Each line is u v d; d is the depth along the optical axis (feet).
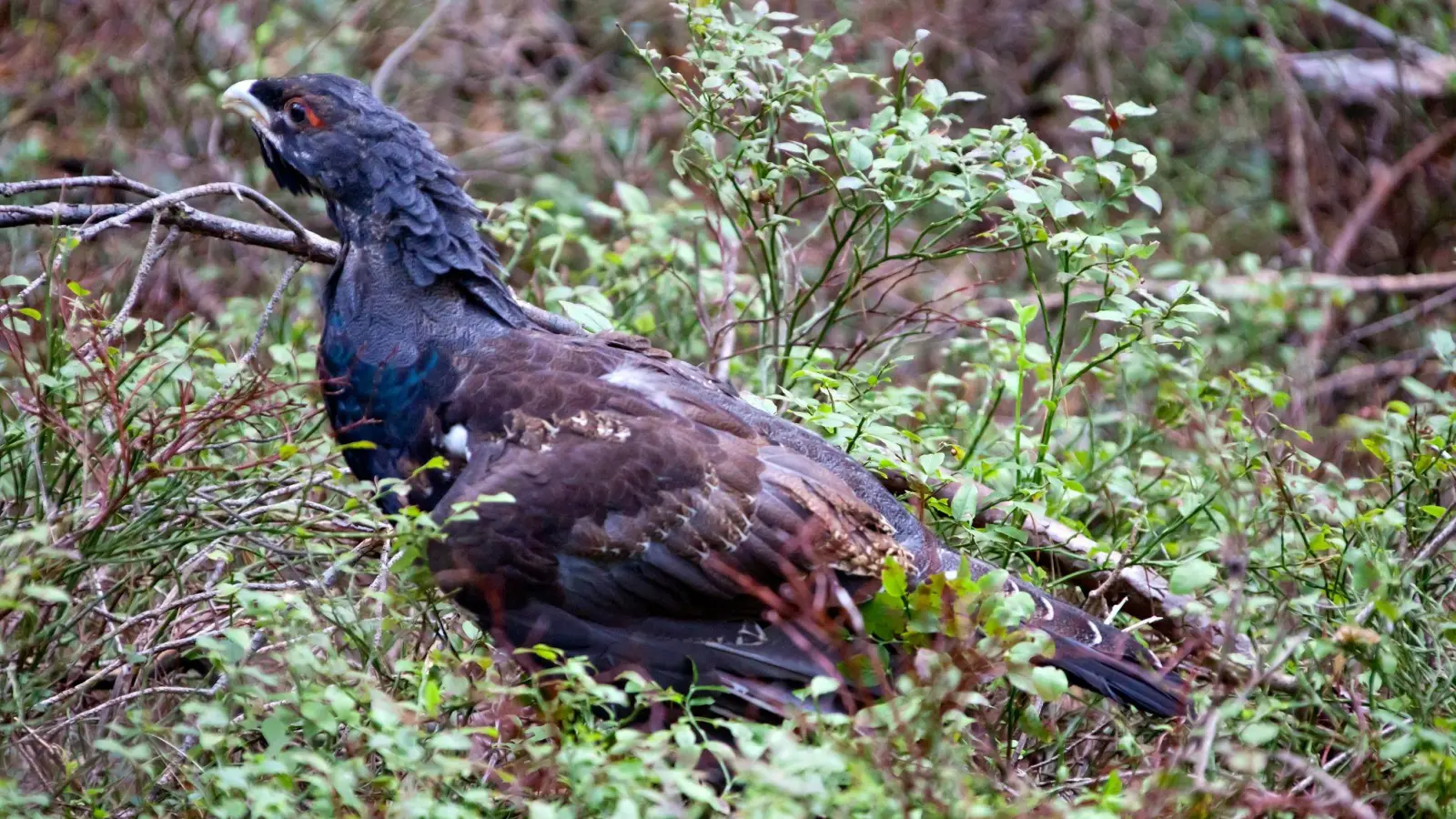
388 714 23.89
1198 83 65.21
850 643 30.17
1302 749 31.24
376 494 28.96
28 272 49.06
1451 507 35.09
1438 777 26.71
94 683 30.55
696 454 31.24
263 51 55.01
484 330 33.63
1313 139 63.77
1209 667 32.14
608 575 30.96
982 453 39.96
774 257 40.24
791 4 61.77
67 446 31.50
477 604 31.12
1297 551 36.52
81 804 27.68
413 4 60.59
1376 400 52.31
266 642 30.37
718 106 38.52
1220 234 59.57
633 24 62.90
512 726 28.78
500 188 58.23
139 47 56.49
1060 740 31.42
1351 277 59.82
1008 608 28.35
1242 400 40.88
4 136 54.44
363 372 33.47
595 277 48.73
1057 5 63.87
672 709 31.27
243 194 33.55
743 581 30.07
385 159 34.17
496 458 31.55
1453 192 62.54
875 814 23.36
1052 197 35.81
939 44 63.00
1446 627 29.73
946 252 37.17
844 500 31.99
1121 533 39.06
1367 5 68.90
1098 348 54.34
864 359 50.62
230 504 31.17
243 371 34.73
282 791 24.20
